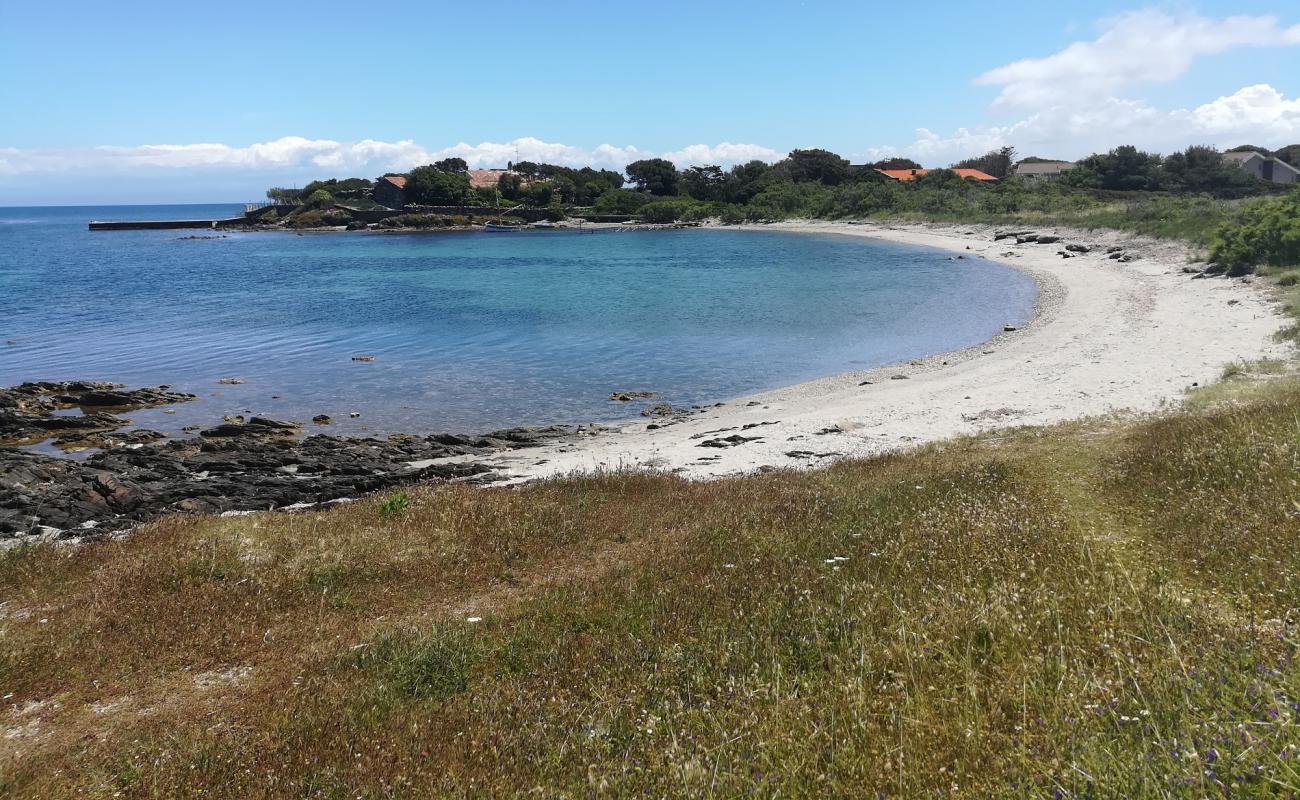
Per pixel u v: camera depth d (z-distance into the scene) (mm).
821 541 10883
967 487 12391
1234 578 6473
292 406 30000
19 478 20281
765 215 141500
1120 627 5676
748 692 5887
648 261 87375
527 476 19906
